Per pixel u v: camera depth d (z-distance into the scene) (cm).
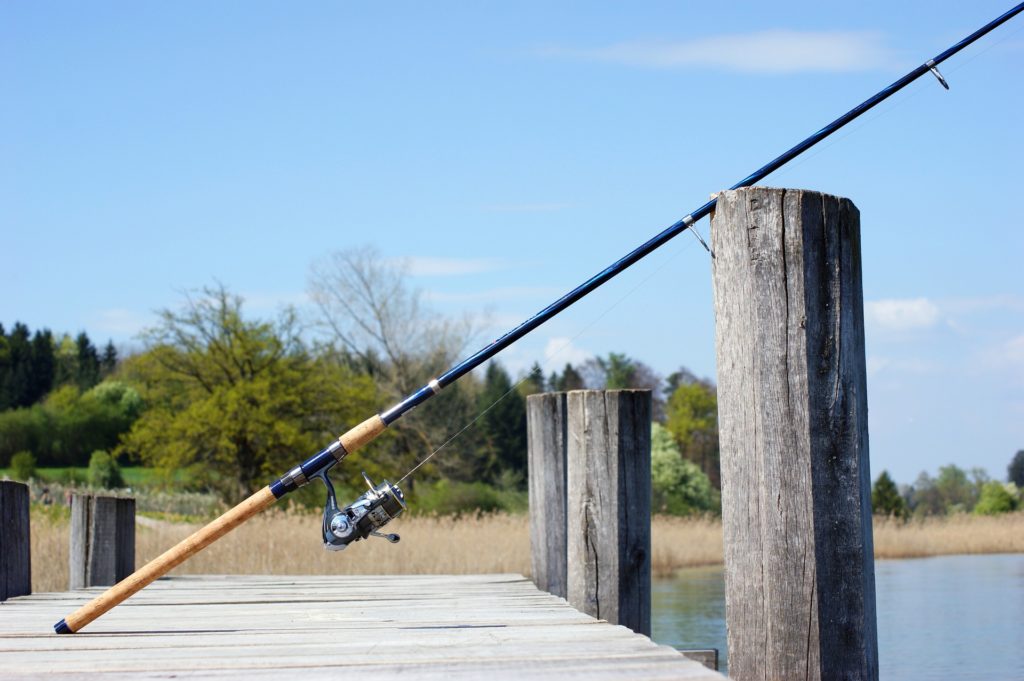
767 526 265
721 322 277
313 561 1177
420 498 3425
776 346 268
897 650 984
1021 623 1177
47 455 5109
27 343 6334
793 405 266
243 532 1216
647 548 492
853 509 266
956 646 1005
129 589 358
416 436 3697
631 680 257
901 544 2528
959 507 4509
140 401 5362
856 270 277
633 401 495
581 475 495
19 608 469
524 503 3588
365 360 3800
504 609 454
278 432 2927
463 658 297
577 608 491
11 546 517
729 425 274
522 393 4897
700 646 955
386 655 306
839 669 261
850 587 264
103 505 608
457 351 3812
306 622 404
